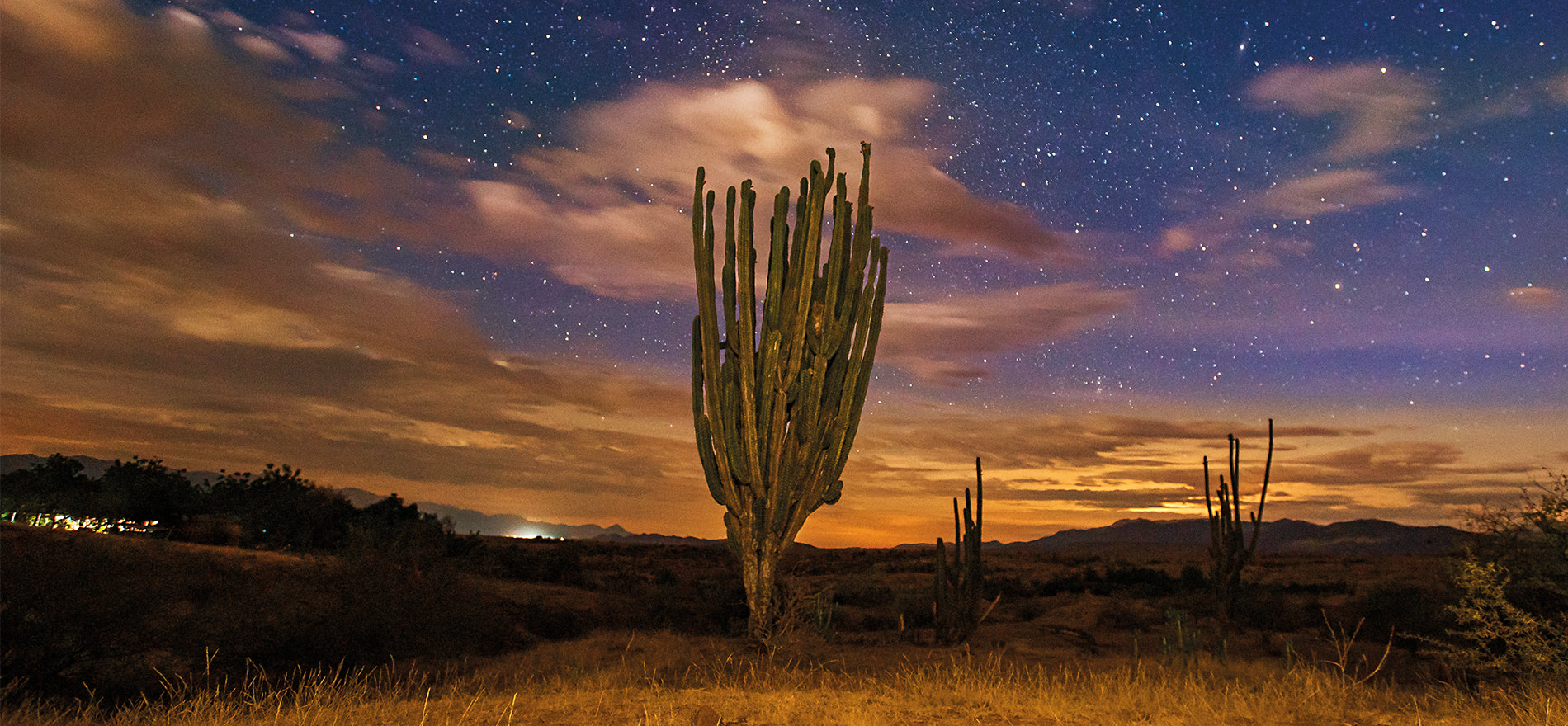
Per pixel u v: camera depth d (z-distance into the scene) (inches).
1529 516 350.0
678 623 739.4
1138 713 232.2
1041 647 533.3
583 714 220.5
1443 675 395.5
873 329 438.6
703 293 423.2
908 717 223.9
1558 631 305.6
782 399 406.3
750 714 224.1
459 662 450.0
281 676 360.8
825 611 499.2
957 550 521.7
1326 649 565.3
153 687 327.3
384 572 482.6
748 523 417.4
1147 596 1124.5
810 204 413.1
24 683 294.2
